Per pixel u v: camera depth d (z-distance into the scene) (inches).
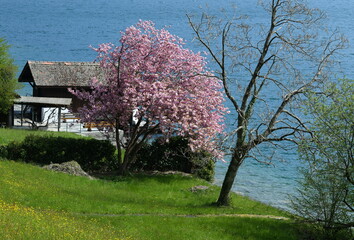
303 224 1013.8
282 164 1991.9
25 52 6432.1
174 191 1327.5
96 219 861.2
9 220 661.3
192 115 1417.3
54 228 679.7
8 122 2228.1
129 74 1454.2
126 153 1451.8
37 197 951.0
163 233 842.2
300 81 1106.7
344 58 5659.5
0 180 1005.2
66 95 2573.8
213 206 1179.3
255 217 1074.1
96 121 1491.1
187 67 1465.3
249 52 1179.3
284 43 1127.0
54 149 1432.1
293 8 1088.8
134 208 1018.7
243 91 1203.9
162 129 1387.8
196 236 848.9
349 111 884.6
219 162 1955.0
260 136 1058.7
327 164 898.1
